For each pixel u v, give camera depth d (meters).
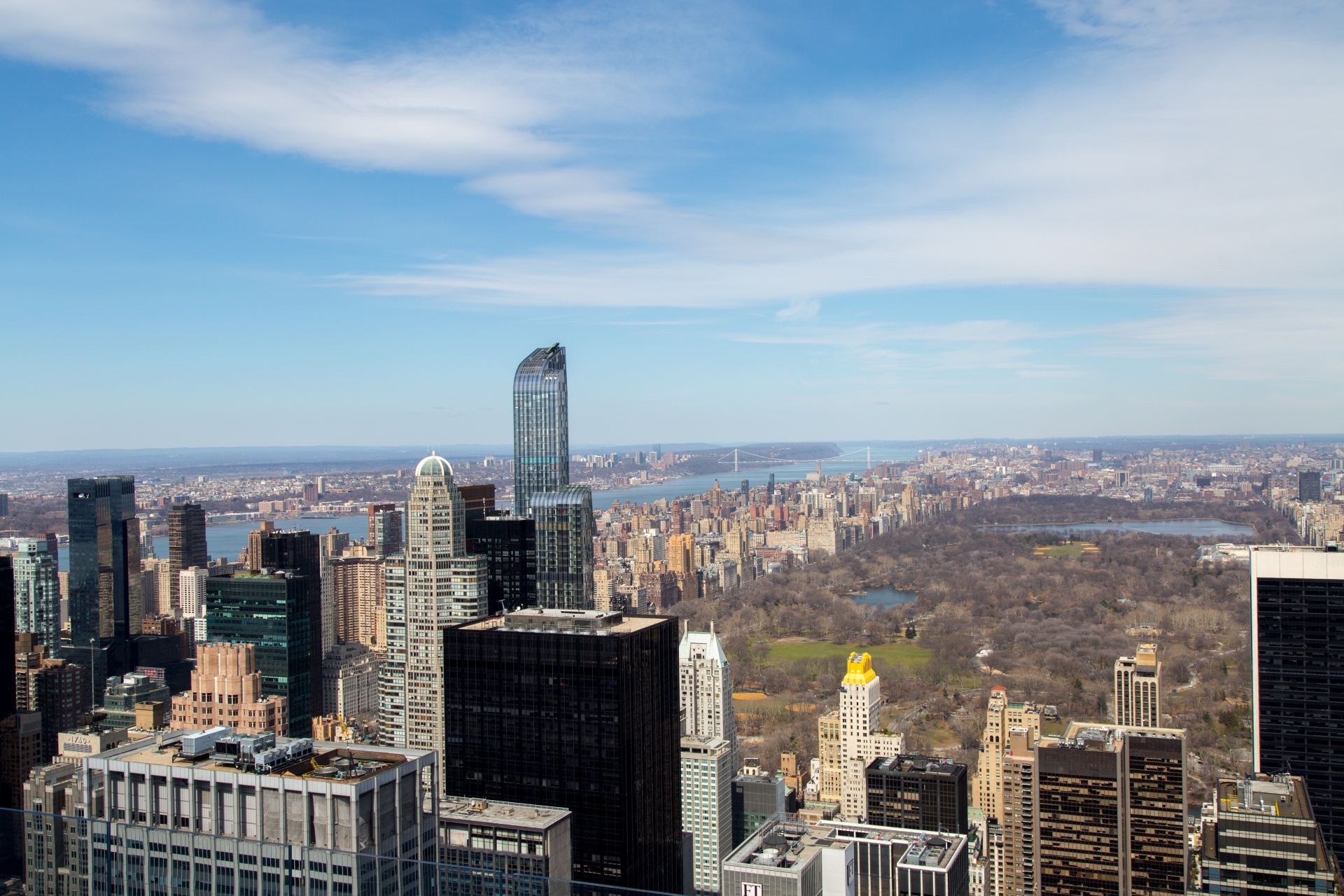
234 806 154.38
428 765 162.38
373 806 151.88
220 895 152.75
